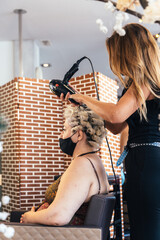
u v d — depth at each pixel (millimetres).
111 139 4320
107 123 1888
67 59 7902
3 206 4582
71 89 1859
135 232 1475
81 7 5410
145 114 1453
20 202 4285
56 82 1893
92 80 4172
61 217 1562
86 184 1636
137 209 1459
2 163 4680
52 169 4508
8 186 4520
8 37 6539
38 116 4484
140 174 1454
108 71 8844
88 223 1596
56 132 4586
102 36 6562
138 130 1507
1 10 5527
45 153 4484
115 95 4629
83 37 6633
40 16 5750
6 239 1570
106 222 1668
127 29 1541
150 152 1453
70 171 1659
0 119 627
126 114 1452
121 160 1526
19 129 4359
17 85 4402
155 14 728
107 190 1829
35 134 4445
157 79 1468
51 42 6875
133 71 1457
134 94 1448
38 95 4512
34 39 6672
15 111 4379
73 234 1549
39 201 4391
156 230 1417
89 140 1780
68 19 5852
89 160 1716
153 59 1480
